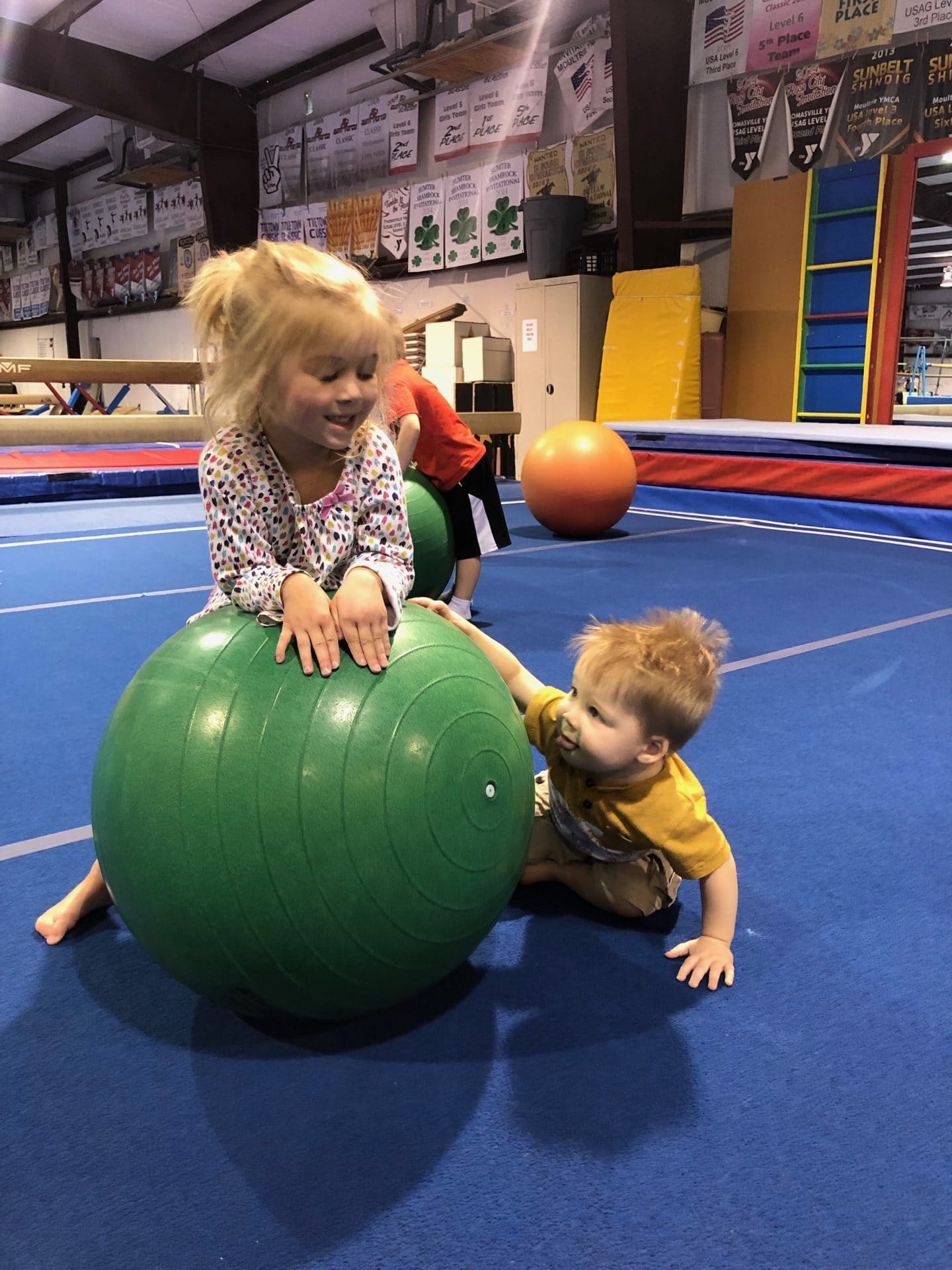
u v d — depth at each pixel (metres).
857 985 1.71
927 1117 1.40
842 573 5.25
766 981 1.72
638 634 1.58
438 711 1.37
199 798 1.28
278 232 14.20
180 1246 1.17
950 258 9.91
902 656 3.66
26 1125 1.36
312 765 1.28
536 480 6.35
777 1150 1.33
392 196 12.48
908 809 2.38
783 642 3.87
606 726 1.56
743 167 9.30
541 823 1.96
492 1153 1.32
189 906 1.29
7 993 1.67
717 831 1.72
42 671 3.49
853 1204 1.25
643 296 9.23
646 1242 1.18
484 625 4.08
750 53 8.95
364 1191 1.26
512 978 1.72
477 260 11.68
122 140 15.78
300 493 1.52
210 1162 1.30
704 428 7.71
